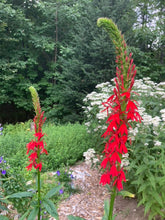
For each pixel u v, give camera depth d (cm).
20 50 1261
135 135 293
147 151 310
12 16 1067
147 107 417
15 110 1338
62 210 309
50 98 1161
